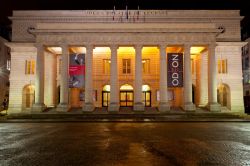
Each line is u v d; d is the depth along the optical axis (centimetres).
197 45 4222
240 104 4591
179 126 2831
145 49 4791
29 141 1791
